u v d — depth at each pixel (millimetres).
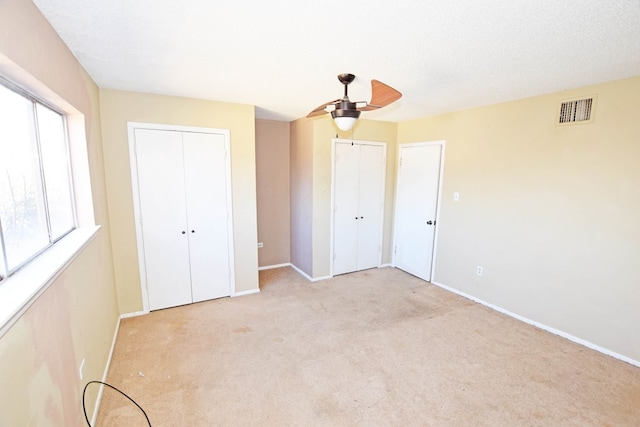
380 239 4805
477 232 3568
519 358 2531
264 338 2814
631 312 2449
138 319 3133
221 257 3588
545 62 2070
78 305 1756
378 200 4680
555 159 2828
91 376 1924
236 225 3623
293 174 4691
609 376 2311
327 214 4289
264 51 1911
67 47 1829
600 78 2393
